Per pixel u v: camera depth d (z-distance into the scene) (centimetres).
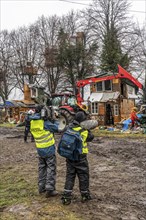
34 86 3725
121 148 1362
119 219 530
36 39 4759
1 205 621
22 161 1113
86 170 603
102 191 700
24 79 4903
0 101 5284
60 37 4494
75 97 2461
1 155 1271
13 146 1538
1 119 4091
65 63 4369
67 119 1659
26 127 1675
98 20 4150
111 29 4075
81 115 595
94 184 766
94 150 1324
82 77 4347
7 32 4900
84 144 589
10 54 4906
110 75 2616
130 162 1049
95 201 621
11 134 2253
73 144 570
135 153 1221
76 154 576
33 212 566
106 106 2623
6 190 729
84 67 4322
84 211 563
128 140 1703
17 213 568
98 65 4219
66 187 596
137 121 2180
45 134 635
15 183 793
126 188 729
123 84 2661
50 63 4534
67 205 593
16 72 4944
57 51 4419
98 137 1873
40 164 669
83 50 4269
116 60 3931
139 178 827
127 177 839
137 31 3991
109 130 2261
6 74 4953
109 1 4078
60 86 4619
